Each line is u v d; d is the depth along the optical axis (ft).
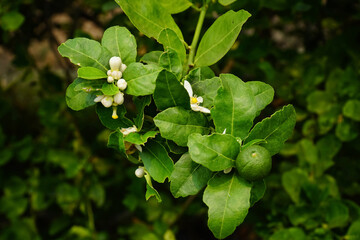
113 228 5.15
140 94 2.32
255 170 2.24
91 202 4.98
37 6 4.43
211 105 2.44
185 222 5.46
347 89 3.65
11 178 4.58
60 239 4.48
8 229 4.54
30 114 5.65
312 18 3.89
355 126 3.59
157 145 2.39
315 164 3.69
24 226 4.56
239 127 2.33
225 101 2.33
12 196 4.55
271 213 4.04
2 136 4.43
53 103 4.47
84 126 5.06
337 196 3.61
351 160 3.85
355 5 4.34
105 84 2.34
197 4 2.87
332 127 3.76
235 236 5.28
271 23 4.42
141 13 2.49
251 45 3.92
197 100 2.42
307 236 3.40
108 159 4.61
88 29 5.37
